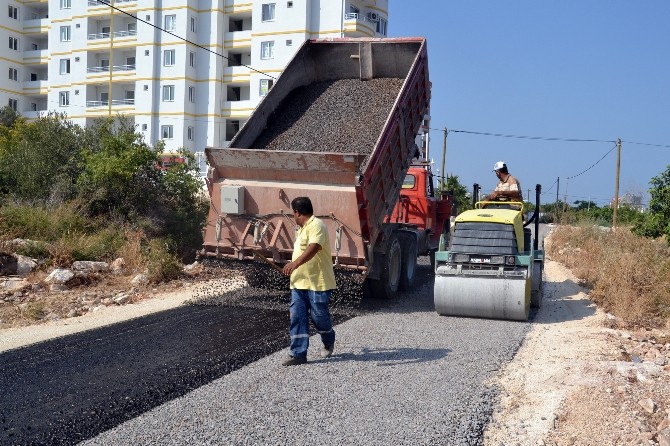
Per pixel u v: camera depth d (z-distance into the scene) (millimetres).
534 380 6398
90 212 15922
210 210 10070
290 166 9406
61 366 6805
